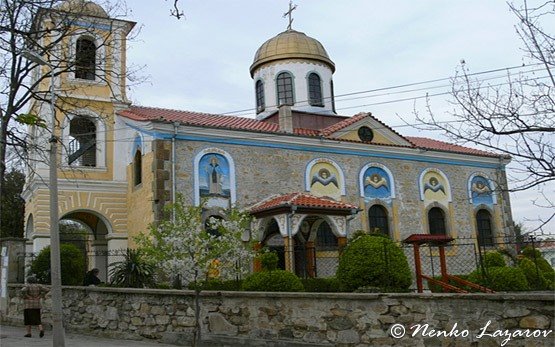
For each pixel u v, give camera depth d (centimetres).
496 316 925
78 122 2578
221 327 1295
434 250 2794
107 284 1880
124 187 2517
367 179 2750
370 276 1529
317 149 2642
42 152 1978
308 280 1970
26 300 1561
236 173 2398
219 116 2823
